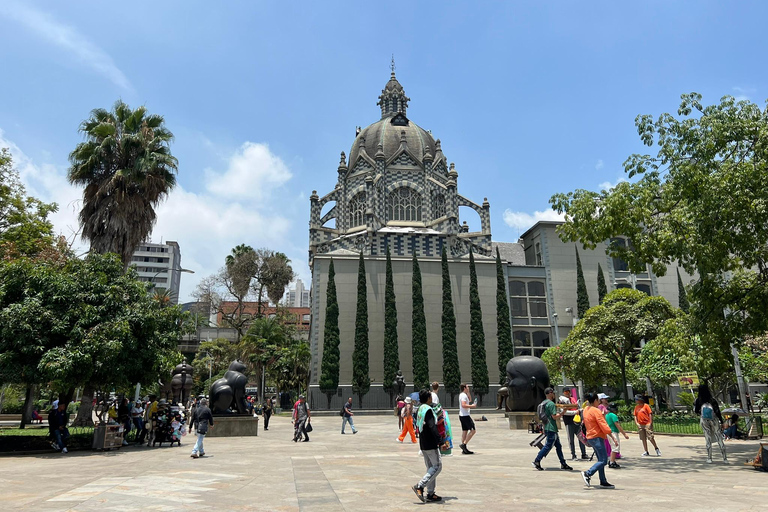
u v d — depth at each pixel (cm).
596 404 985
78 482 1015
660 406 4316
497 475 1104
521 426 2572
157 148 2927
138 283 2103
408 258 5238
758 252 1446
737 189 1320
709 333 1508
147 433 2055
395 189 5906
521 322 5334
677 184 1469
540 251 5662
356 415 4519
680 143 1558
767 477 1094
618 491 902
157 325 2042
